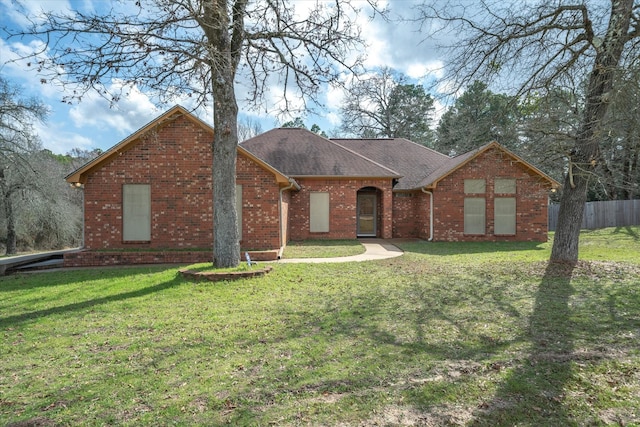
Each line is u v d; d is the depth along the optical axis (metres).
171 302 7.10
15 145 23.45
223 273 8.73
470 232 18.00
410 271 9.91
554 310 6.18
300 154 20.05
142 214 13.27
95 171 13.14
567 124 9.34
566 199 9.71
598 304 6.45
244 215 13.48
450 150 30.17
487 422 3.12
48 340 5.29
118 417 3.29
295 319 5.96
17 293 8.25
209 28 8.78
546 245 16.20
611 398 3.45
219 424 3.14
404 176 21.00
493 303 6.71
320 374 4.03
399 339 5.05
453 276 9.16
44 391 3.79
